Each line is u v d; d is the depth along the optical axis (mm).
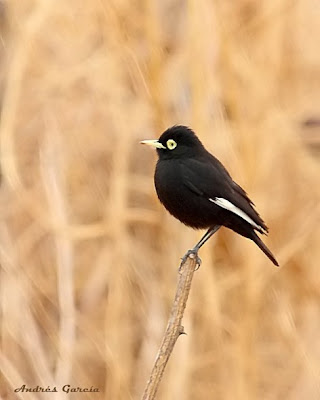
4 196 13039
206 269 12297
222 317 12445
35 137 13414
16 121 13391
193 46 12586
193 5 12664
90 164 13258
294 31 13789
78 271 12891
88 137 13352
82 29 13586
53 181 12820
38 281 12539
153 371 8062
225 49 12914
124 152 13062
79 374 12094
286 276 12953
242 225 10086
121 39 13125
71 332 12008
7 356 11789
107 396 11930
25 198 12625
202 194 9961
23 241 12711
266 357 12664
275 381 12523
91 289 12805
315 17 13891
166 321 12477
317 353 12742
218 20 12953
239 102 12992
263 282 12438
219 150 12734
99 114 13438
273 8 13500
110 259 12719
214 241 12938
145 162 13453
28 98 13516
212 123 12742
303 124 13656
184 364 11883
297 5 13766
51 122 13328
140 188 13281
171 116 13148
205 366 12070
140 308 12562
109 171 13242
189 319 12141
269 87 13156
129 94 13500
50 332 12250
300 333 12914
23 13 13500
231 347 12047
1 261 12469
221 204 9906
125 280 12555
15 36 13547
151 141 10336
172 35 13680
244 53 13102
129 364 12281
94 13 13453
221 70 12930
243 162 12805
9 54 13742
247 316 12133
